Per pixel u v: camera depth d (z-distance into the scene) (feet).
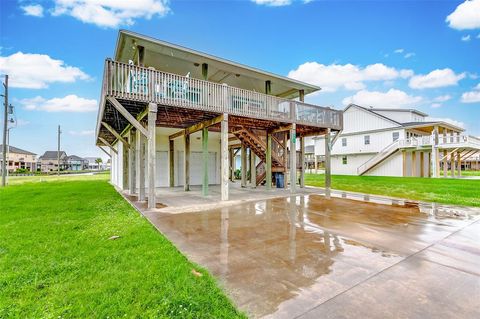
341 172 85.46
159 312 6.69
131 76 21.03
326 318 6.47
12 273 9.00
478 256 10.89
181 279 8.46
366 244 12.51
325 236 13.92
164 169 43.83
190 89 24.03
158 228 15.57
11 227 15.49
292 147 32.40
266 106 29.81
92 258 10.38
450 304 7.13
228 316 6.52
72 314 6.66
